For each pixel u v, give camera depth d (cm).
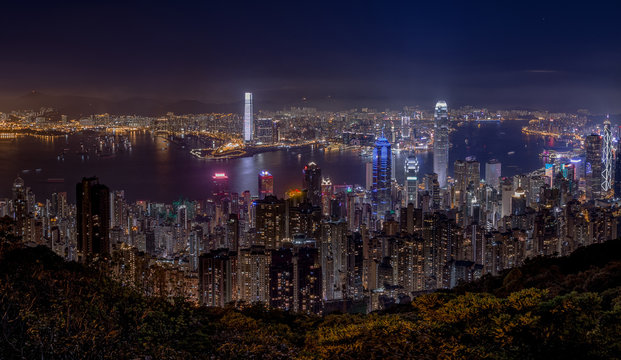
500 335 1172
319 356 1175
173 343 1284
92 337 1072
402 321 1255
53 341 1032
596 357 1119
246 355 1308
